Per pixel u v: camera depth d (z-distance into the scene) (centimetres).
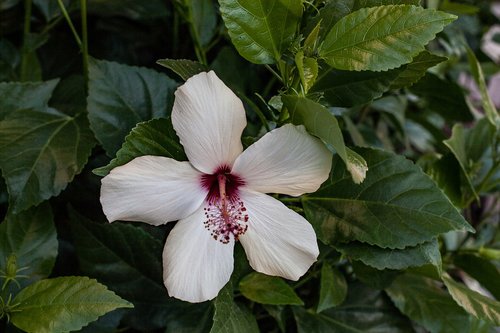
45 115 49
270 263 41
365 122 64
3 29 58
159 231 49
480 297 48
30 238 47
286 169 40
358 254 45
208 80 38
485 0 78
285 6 41
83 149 48
